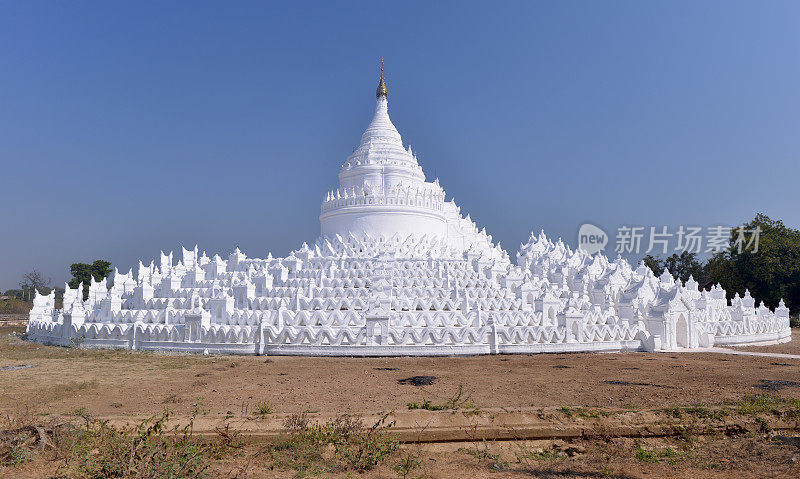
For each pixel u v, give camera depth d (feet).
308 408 70.38
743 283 294.87
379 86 252.01
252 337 141.90
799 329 273.33
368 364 121.39
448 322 151.74
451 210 249.14
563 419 61.98
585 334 150.20
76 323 169.89
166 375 103.30
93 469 44.39
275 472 48.39
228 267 201.26
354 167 231.50
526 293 177.99
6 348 157.69
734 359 131.95
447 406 68.69
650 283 183.52
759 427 62.49
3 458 48.19
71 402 75.87
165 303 173.06
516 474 49.14
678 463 52.31
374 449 51.75
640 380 95.66
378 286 162.09
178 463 44.93
